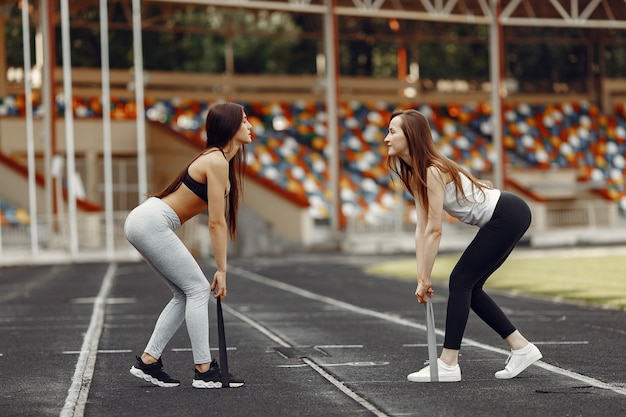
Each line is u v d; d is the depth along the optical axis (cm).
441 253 4044
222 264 790
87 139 5075
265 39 6812
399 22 6056
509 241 807
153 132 5069
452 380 817
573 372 859
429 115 5962
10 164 4600
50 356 1032
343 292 1969
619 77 7112
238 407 714
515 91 6191
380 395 755
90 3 4984
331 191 4681
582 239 4847
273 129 5544
